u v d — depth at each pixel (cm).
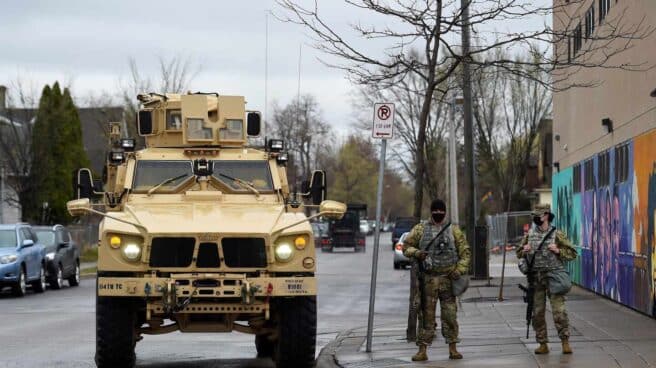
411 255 1925
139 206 2014
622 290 2966
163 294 1788
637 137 2730
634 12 2822
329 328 2848
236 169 2156
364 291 4394
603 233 3328
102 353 1864
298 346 1886
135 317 1911
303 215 2000
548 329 2388
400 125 8519
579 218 3928
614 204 3106
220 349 2372
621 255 2983
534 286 1947
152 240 1820
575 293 3559
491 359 1897
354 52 2455
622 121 3000
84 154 8081
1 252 4144
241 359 2198
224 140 2222
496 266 6000
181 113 2247
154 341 2533
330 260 7981
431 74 2253
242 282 1812
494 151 8675
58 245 4772
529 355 1930
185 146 2231
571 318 2611
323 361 2042
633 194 2789
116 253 1827
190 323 1892
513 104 8456
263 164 2173
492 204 9869
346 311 3409
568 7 4047
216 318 1894
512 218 7969
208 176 2122
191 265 1820
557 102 4619
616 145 3072
